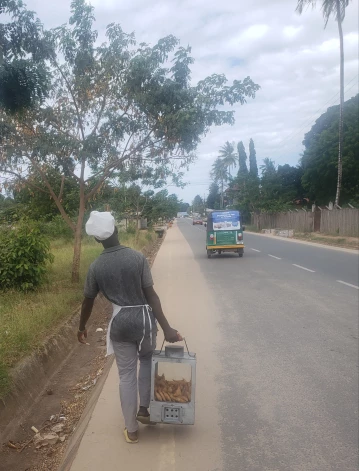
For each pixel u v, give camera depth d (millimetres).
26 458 3711
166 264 18375
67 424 4297
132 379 3654
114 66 9102
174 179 10109
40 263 9430
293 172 55062
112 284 3551
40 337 6020
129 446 3668
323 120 49062
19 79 5590
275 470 3344
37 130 9148
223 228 20391
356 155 38781
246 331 7203
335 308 8680
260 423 4086
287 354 5996
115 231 3650
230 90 9117
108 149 9688
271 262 17328
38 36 6051
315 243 26969
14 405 4312
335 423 4055
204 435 3871
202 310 8883
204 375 5324
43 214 21562
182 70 9102
